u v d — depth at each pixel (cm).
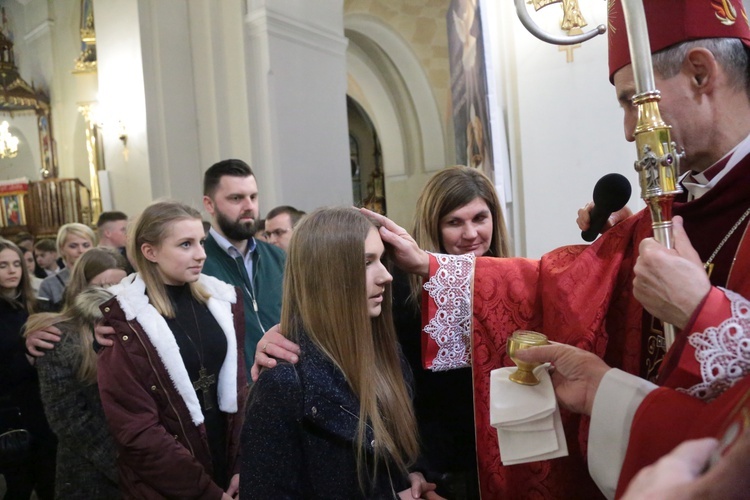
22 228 951
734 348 78
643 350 113
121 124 548
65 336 211
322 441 112
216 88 525
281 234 351
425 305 137
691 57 94
